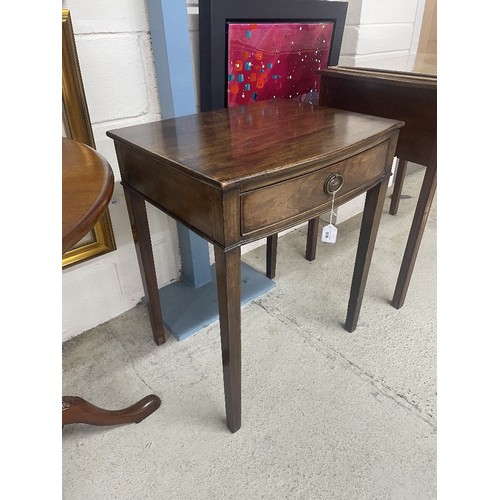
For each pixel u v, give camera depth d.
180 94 0.99
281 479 0.78
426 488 0.77
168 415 0.91
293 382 0.99
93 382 0.99
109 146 0.99
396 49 1.54
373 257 1.48
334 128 0.79
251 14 1.01
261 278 1.35
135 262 1.18
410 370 1.02
